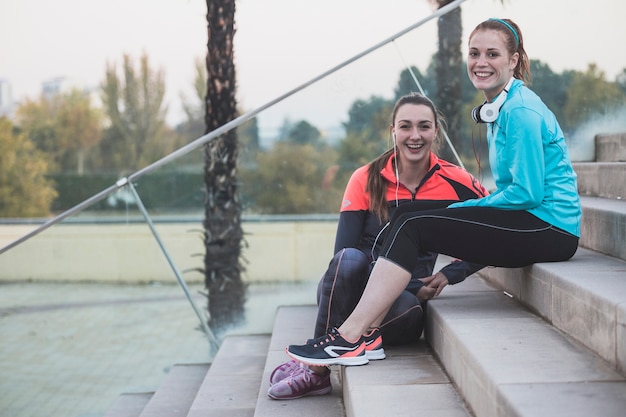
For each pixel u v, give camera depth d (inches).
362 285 118.6
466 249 110.5
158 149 1096.2
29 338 177.8
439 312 116.8
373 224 129.7
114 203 176.7
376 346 116.0
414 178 127.6
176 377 171.5
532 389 80.4
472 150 169.2
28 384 178.4
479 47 114.9
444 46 168.9
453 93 168.7
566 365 88.1
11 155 1013.2
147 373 177.8
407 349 123.3
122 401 173.2
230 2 224.2
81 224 176.6
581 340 96.7
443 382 105.9
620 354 84.7
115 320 177.5
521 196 108.0
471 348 95.9
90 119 1108.5
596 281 98.7
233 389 146.5
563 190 111.3
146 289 177.6
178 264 177.3
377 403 98.3
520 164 107.9
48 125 1119.6
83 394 176.7
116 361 177.5
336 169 174.1
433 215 109.8
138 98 1089.4
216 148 176.2
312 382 122.4
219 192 176.7
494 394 82.7
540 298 111.6
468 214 109.5
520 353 93.4
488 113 112.6
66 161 1109.7
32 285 177.3
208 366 177.9
